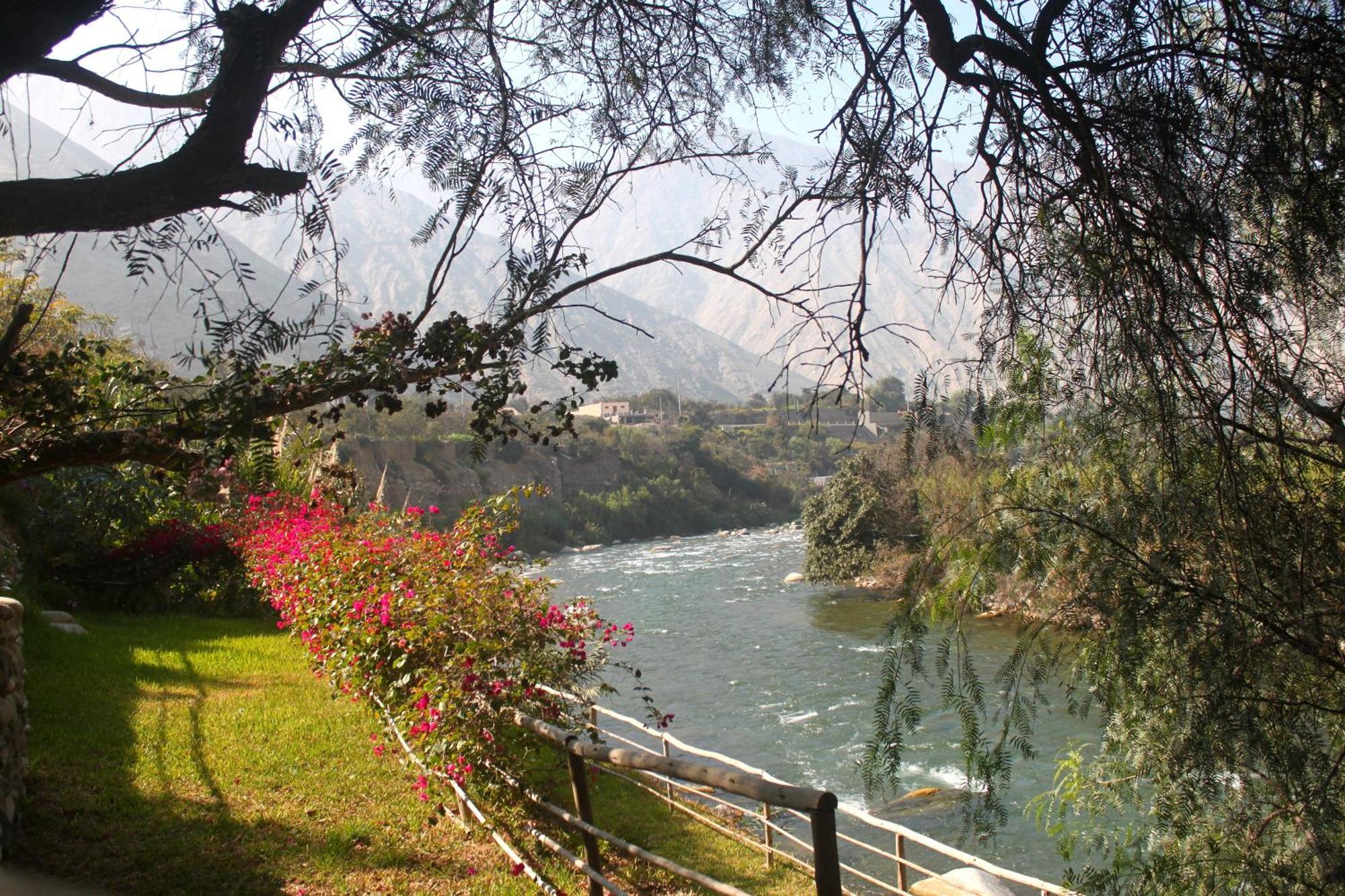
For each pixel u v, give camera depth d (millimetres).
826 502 30125
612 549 49062
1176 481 2436
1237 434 2430
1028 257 2615
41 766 6090
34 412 2230
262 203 2352
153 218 2121
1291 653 2516
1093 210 2451
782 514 61281
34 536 13016
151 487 12844
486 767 5559
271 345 2207
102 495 13258
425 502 36906
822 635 23859
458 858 5422
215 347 2201
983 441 2754
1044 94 2439
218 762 6656
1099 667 2973
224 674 9461
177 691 8539
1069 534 2889
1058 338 2678
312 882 4906
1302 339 2418
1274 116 2340
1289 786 2756
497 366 2395
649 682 19312
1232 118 2436
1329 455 2662
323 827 5684
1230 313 2305
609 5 3326
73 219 2027
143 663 9531
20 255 2332
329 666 7566
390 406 2377
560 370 2498
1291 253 2406
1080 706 3133
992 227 2609
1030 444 2994
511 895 4922
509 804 5586
